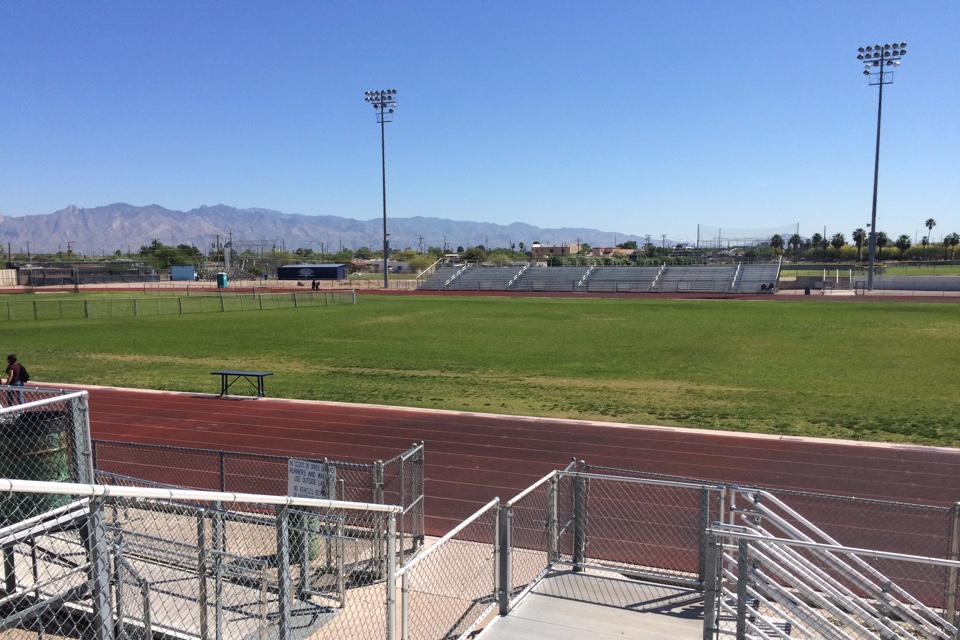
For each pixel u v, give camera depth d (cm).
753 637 652
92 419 1914
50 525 510
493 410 1986
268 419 1902
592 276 8469
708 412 1934
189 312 5262
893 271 10269
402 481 1016
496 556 814
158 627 734
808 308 5175
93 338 3681
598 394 2198
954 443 1595
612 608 796
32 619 696
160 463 1468
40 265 10581
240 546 995
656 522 1126
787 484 1347
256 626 765
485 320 4588
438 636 760
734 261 11219
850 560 988
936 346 3144
